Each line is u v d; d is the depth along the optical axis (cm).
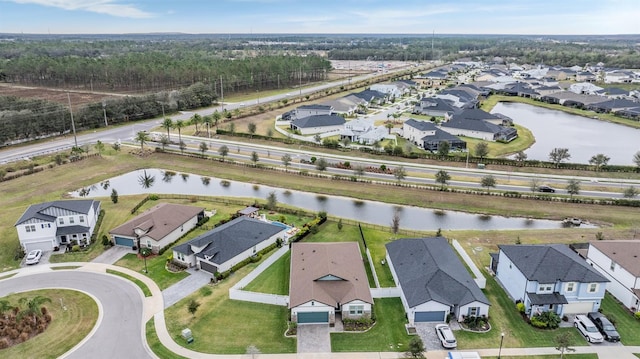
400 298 4941
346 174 9244
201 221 6800
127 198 7975
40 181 8825
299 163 10019
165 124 12131
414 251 5428
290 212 7269
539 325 4388
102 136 12256
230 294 4872
